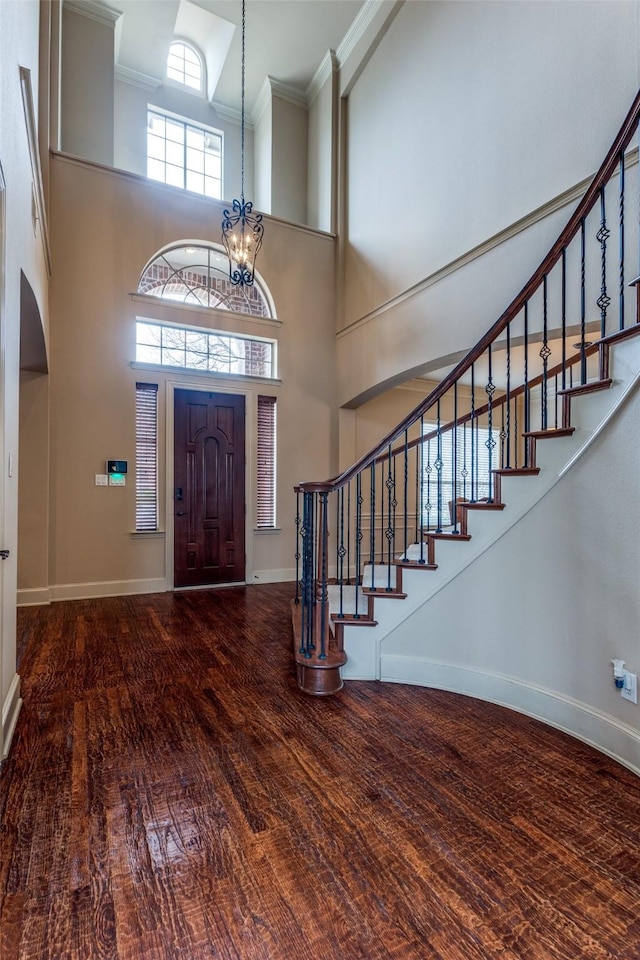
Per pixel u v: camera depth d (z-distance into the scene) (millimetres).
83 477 4414
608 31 2777
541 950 1122
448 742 2051
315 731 2139
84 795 1681
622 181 2025
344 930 1170
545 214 3137
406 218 4566
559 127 3068
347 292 5598
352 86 5516
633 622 1879
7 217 1880
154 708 2344
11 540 2109
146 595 4582
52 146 4352
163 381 4777
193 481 4922
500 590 2406
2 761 1860
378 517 6020
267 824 1543
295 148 6234
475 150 3742
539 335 3193
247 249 4020
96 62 4996
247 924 1186
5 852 1407
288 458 5441
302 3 5055
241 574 5145
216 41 5805
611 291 2744
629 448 1906
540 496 2248
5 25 1788
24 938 1139
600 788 1741
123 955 1103
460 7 3896
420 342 4324
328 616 2844
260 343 5410
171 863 1376
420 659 2641
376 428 6141
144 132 5777
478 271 3688
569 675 2131
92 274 4484
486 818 1578
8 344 1957
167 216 4859
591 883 1316
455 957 1103
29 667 2824
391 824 1546
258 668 2861
